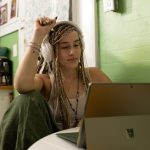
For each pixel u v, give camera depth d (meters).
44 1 2.17
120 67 1.57
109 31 1.63
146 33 1.41
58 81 1.48
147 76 1.41
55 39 1.43
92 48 1.72
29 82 1.32
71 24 1.45
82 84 1.54
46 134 1.16
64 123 1.42
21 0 2.59
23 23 2.54
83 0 1.77
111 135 0.76
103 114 0.76
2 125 1.22
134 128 0.79
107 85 0.75
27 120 1.13
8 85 2.70
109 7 1.58
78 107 1.48
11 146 1.17
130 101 0.79
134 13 1.47
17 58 2.71
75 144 0.84
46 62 1.53
